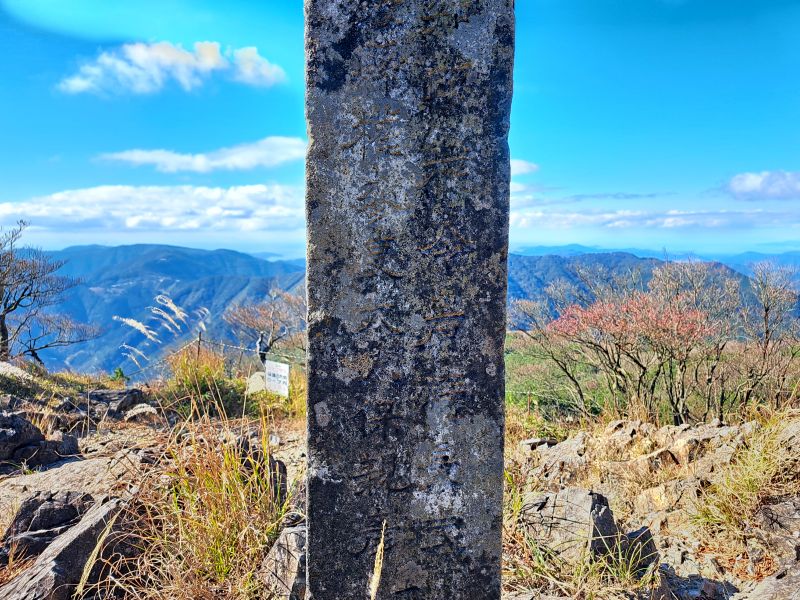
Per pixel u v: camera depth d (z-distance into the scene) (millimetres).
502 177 1848
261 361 10203
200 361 9039
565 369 8141
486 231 1854
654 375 8266
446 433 1885
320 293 1840
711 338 7863
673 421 7316
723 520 3229
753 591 2607
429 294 1853
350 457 1870
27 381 8219
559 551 2900
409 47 1796
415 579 1899
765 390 7094
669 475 3988
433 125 1816
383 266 1837
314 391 1858
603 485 4152
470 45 1809
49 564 2445
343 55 1790
